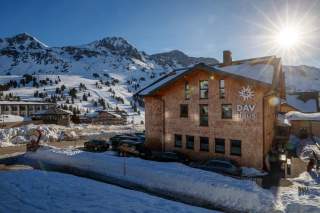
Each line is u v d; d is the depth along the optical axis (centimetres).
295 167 2383
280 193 1636
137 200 1331
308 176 2066
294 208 1337
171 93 2948
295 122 3919
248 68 2744
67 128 5797
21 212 1105
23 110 9188
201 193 1678
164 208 1236
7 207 1159
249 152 2391
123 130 6134
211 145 2639
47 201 1249
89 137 4841
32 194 1352
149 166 2225
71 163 2597
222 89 2580
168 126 2983
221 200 1574
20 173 1870
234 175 2144
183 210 1230
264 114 2358
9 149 3500
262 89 2323
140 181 1992
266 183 1934
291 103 5734
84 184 1609
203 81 2719
